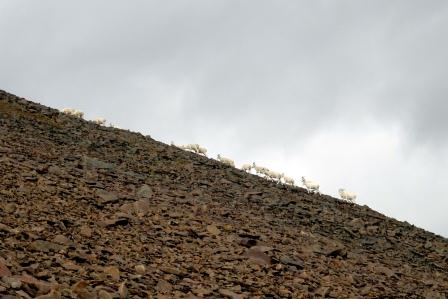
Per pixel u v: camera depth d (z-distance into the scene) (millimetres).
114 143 71250
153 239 33469
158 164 66250
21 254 23328
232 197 58656
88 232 30484
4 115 68562
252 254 35312
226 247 35781
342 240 53938
